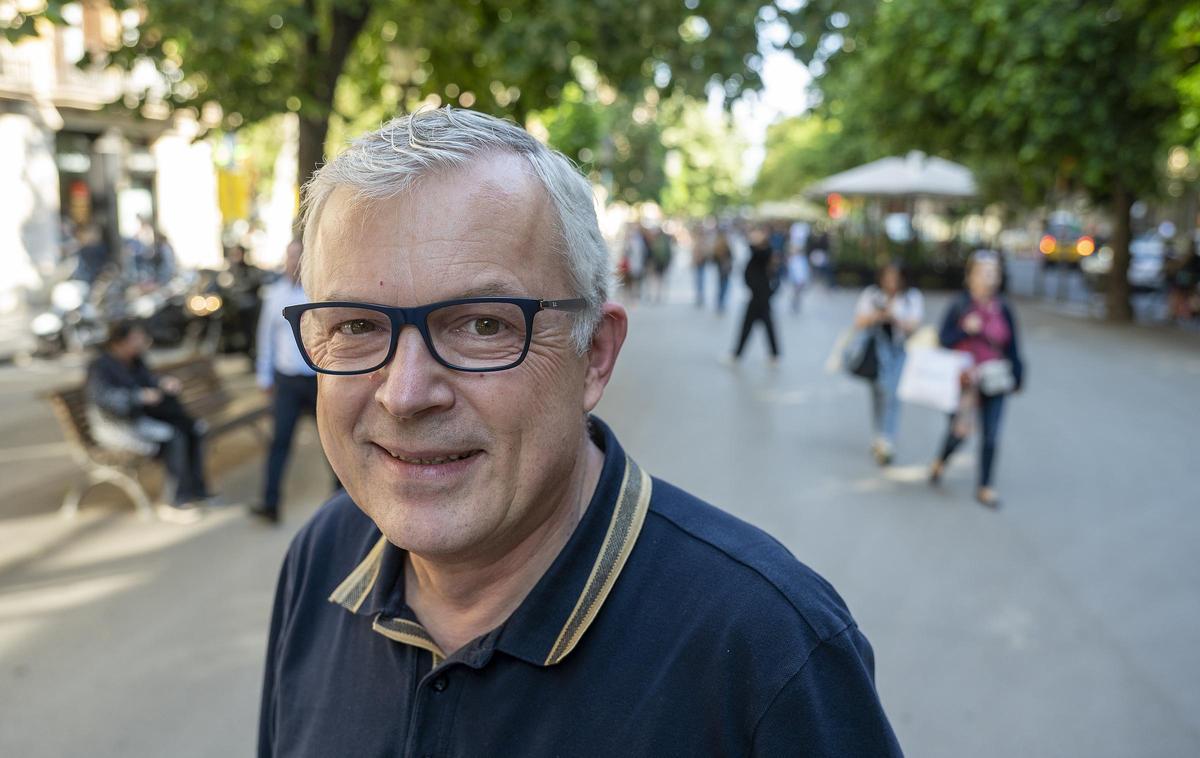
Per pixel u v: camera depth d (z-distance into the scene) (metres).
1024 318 20.33
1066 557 5.47
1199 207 34.88
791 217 48.19
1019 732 3.63
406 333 1.05
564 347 1.11
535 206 1.08
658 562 1.13
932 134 21.09
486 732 1.10
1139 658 4.21
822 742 1.02
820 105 8.70
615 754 1.06
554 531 1.18
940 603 4.79
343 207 1.08
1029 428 9.12
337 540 1.42
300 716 1.30
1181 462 7.77
